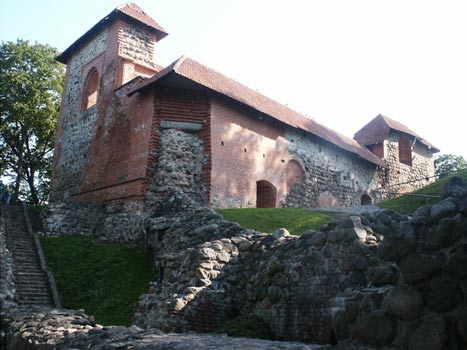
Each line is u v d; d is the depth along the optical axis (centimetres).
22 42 3506
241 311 952
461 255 315
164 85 2048
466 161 4803
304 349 495
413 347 321
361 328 355
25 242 1778
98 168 2277
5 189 2831
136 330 673
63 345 643
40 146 3622
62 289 1473
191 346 524
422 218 350
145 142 2000
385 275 384
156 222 1590
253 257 1001
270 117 2336
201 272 944
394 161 3494
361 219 796
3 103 3300
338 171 2875
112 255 1722
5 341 854
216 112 2097
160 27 2511
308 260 842
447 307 314
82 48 2752
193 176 2009
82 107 2612
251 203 2178
